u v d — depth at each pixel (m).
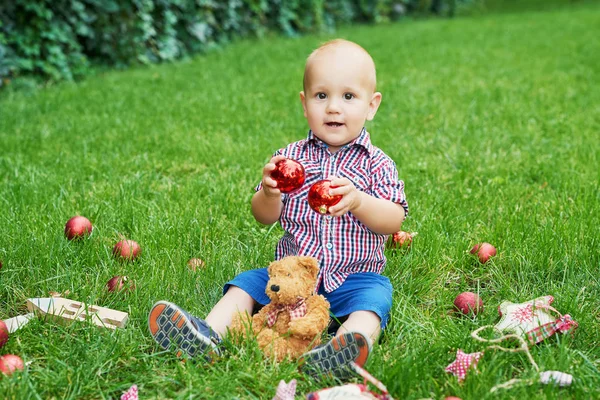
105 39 8.54
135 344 2.29
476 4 19.75
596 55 9.51
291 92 6.97
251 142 5.05
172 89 7.23
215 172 4.42
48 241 3.08
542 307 2.46
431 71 8.39
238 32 11.54
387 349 2.34
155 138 5.24
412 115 6.02
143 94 6.98
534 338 2.33
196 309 2.57
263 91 7.06
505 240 3.23
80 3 8.12
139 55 8.95
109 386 2.12
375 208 2.49
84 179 4.25
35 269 2.89
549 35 12.26
